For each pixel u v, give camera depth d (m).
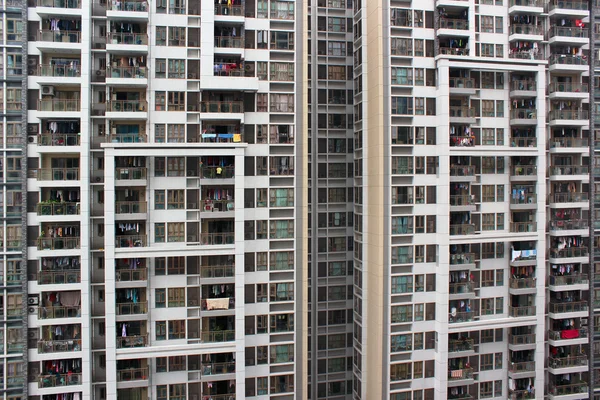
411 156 38.78
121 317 34.28
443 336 38.31
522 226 40.66
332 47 44.38
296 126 37.28
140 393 35.72
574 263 43.03
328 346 44.09
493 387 40.88
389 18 38.28
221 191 36.75
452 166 39.06
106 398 34.41
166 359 35.84
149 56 35.44
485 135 40.69
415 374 39.22
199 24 36.19
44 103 34.22
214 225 36.72
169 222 35.62
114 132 34.97
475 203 40.44
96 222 35.34
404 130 38.72
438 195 38.81
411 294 38.94
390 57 38.31
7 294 34.31
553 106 43.03
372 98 39.75
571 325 42.94
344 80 44.44
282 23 37.50
